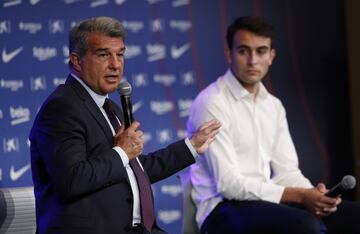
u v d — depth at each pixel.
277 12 11.28
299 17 11.42
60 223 6.09
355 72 11.33
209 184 8.48
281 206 7.97
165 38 10.47
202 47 10.73
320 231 8.06
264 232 7.88
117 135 6.34
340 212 8.45
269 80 11.17
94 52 6.45
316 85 11.48
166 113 10.40
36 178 6.42
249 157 8.71
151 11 10.41
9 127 9.31
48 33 9.63
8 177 9.27
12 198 7.27
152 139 10.27
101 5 10.05
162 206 10.25
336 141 11.55
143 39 10.32
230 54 8.90
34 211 7.37
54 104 6.27
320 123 11.47
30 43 9.51
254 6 11.13
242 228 7.99
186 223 8.69
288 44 11.33
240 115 8.72
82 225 6.10
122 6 10.20
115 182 6.25
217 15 10.86
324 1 11.59
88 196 6.19
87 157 6.30
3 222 7.21
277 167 9.05
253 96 8.87
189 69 10.61
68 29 9.77
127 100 6.37
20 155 9.37
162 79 10.41
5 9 9.38
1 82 9.30
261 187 8.20
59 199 6.19
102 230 6.16
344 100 11.62
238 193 8.19
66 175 5.98
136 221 6.46
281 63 11.27
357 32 11.32
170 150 6.97
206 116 8.50
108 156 6.13
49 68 9.61
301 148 11.33
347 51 11.56
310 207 8.09
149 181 6.73
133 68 10.23
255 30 8.64
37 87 9.52
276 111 9.11
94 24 6.48
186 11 10.65
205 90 8.86
